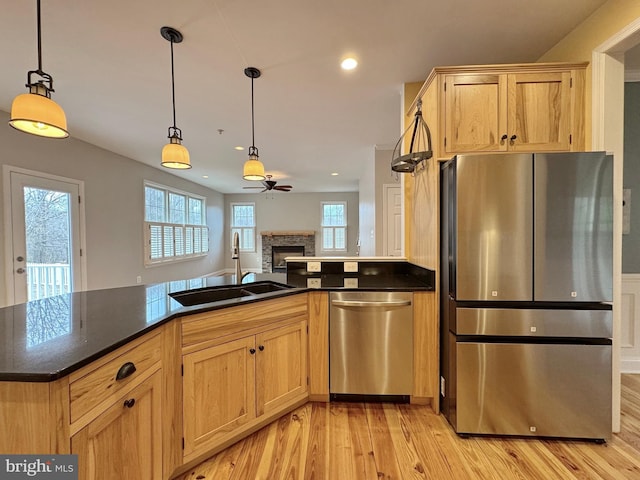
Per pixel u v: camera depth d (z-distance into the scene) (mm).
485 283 1740
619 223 1766
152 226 5785
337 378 2119
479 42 2113
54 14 1777
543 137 1888
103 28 1918
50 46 2104
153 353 1278
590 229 1680
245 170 2875
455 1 1726
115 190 4785
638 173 2547
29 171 3418
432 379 2064
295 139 4242
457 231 1754
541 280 1705
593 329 1690
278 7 1750
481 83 1918
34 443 825
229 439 1650
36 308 1521
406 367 2088
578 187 1681
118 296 1838
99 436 976
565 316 1701
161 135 3994
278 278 2582
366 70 2457
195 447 1499
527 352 1732
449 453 1649
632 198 2555
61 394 838
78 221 4086
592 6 1771
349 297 2096
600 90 1783
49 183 3670
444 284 1979
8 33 1957
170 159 2131
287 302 1958
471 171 1740
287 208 9508
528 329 1721
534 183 1702
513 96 1899
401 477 1481
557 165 1689
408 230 2727
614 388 1780
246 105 3109
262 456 1618
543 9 1795
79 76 2520
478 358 1762
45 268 3639
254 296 1830
